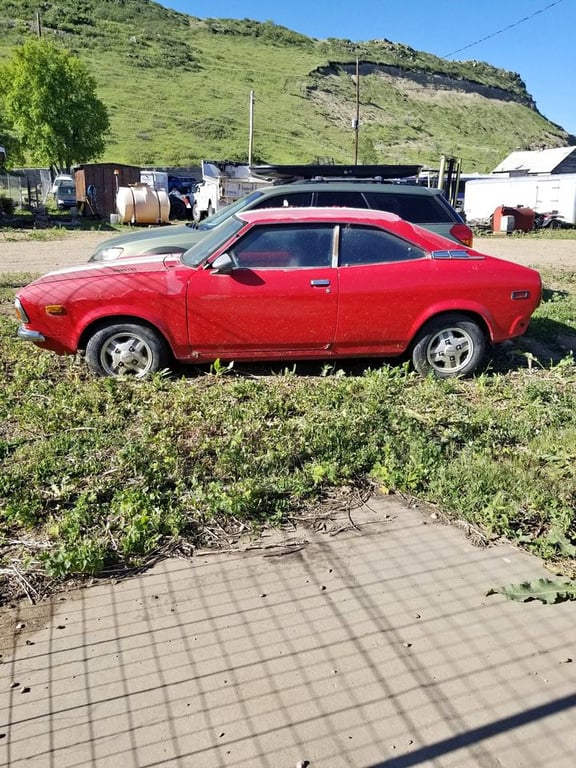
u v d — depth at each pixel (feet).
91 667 8.71
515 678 8.55
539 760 7.42
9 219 85.30
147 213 87.97
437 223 26.89
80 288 18.48
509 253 63.62
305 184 27.45
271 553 11.20
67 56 120.88
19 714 8.00
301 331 18.98
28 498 12.25
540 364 21.22
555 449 14.47
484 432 15.42
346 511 12.50
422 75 387.75
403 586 10.39
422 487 13.17
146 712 8.04
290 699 8.23
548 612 9.83
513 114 382.83
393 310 19.11
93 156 128.57
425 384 18.83
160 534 11.44
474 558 11.12
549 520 12.11
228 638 9.24
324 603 9.97
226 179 77.77
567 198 101.40
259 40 400.06
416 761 7.41
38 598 10.02
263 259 18.83
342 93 328.29
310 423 15.35
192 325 18.67
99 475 13.26
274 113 261.65
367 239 19.19
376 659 8.86
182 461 13.65
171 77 281.33
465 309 19.40
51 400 17.12
